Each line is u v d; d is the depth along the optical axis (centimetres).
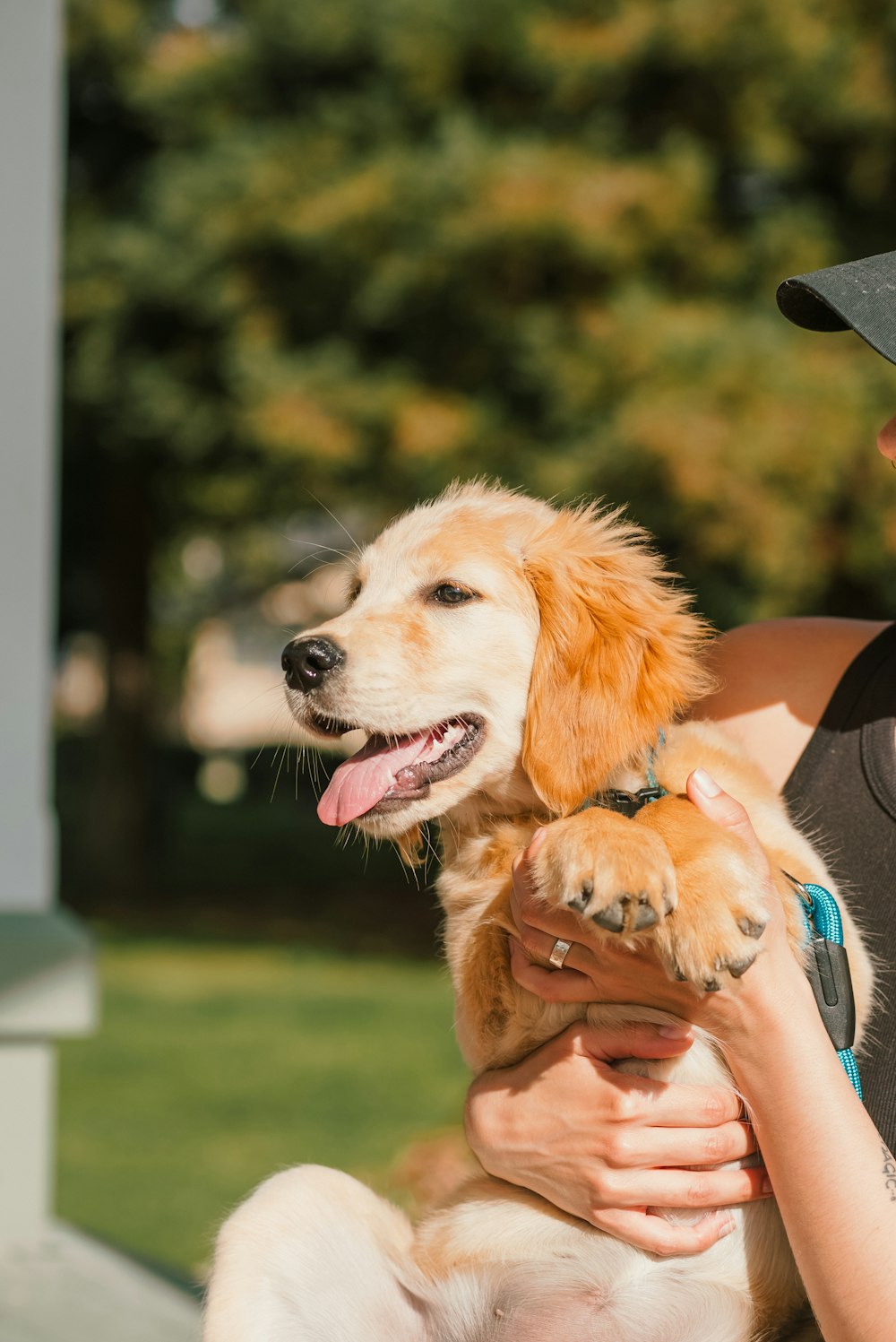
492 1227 219
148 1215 561
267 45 1184
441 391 1098
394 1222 240
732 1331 201
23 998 397
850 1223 178
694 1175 200
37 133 421
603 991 202
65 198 1283
